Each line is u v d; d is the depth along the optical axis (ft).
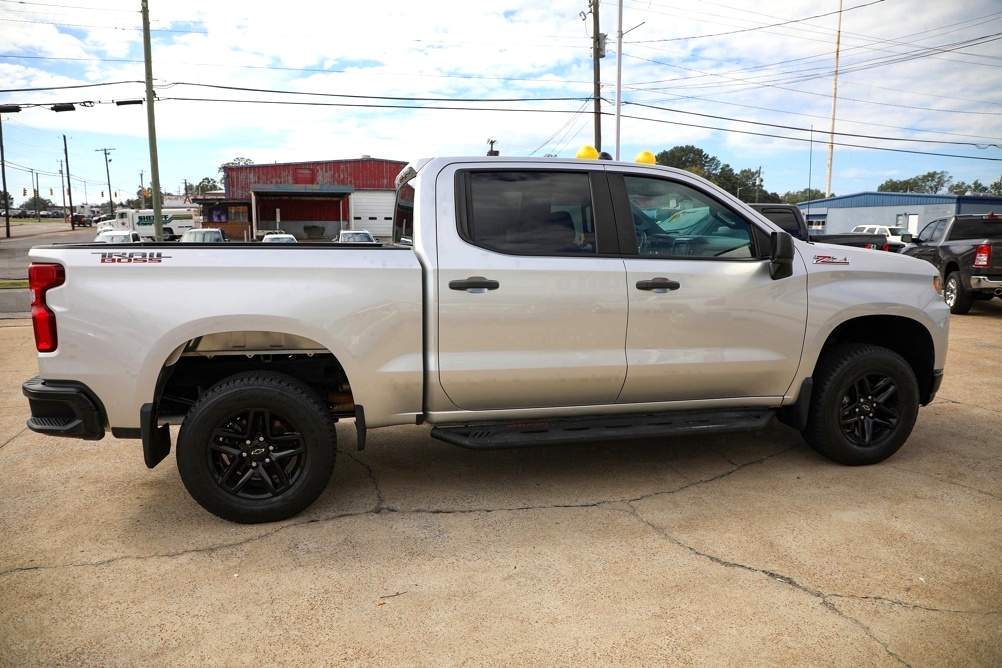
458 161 12.17
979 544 10.44
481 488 12.92
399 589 9.26
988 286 35.42
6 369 24.34
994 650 7.84
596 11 78.13
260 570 9.80
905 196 132.67
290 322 10.91
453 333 11.59
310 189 136.46
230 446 11.18
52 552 10.37
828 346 14.74
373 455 14.87
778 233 12.09
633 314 12.21
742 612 8.63
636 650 7.87
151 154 81.97
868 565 9.80
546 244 12.09
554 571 9.72
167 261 10.68
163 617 8.61
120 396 10.71
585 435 12.06
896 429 13.80
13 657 7.77
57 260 10.61
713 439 15.88
